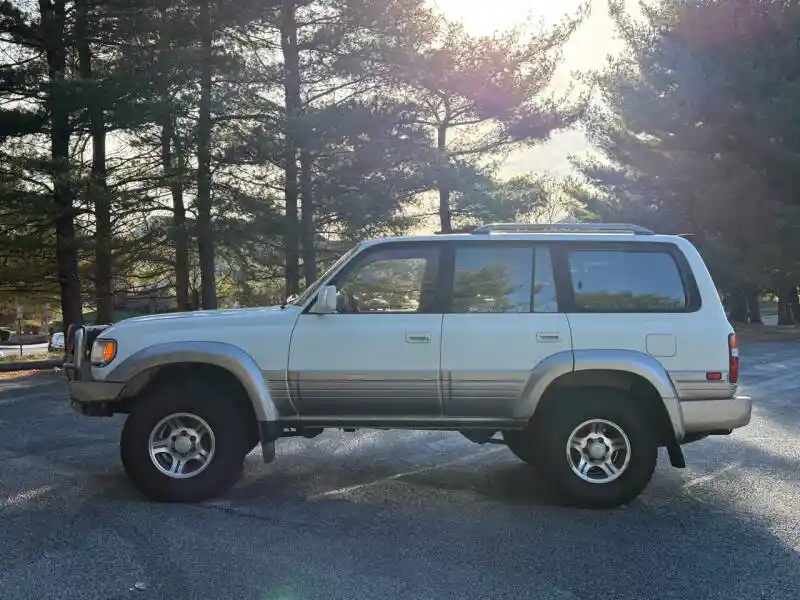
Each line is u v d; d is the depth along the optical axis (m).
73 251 19.97
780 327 34.72
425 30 23.23
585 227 5.99
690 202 28.39
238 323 5.62
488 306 5.62
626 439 5.45
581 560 4.41
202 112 19.69
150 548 4.54
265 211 20.91
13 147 18.98
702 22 26.89
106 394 5.51
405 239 5.77
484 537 4.82
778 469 6.75
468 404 5.52
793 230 25.22
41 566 4.24
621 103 29.22
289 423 5.60
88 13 18.70
